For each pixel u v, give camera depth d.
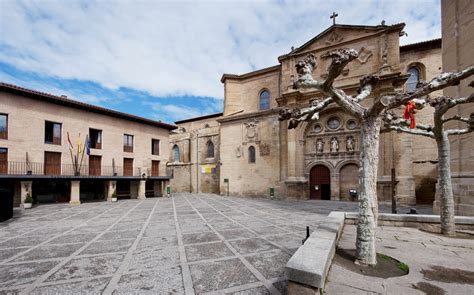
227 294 4.17
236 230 9.23
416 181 20.00
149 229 9.51
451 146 11.13
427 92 3.99
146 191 26.58
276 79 27.11
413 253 5.09
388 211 14.76
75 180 19.31
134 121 26.59
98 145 23.53
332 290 3.37
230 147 27.84
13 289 4.48
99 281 4.77
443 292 3.35
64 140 20.80
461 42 10.88
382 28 20.17
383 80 19.31
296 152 22.97
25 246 7.23
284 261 5.80
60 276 5.03
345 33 22.06
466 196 10.05
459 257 4.85
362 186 4.56
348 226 7.66
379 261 4.55
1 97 17.58
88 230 9.41
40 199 19.34
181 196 26.97
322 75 22.97
